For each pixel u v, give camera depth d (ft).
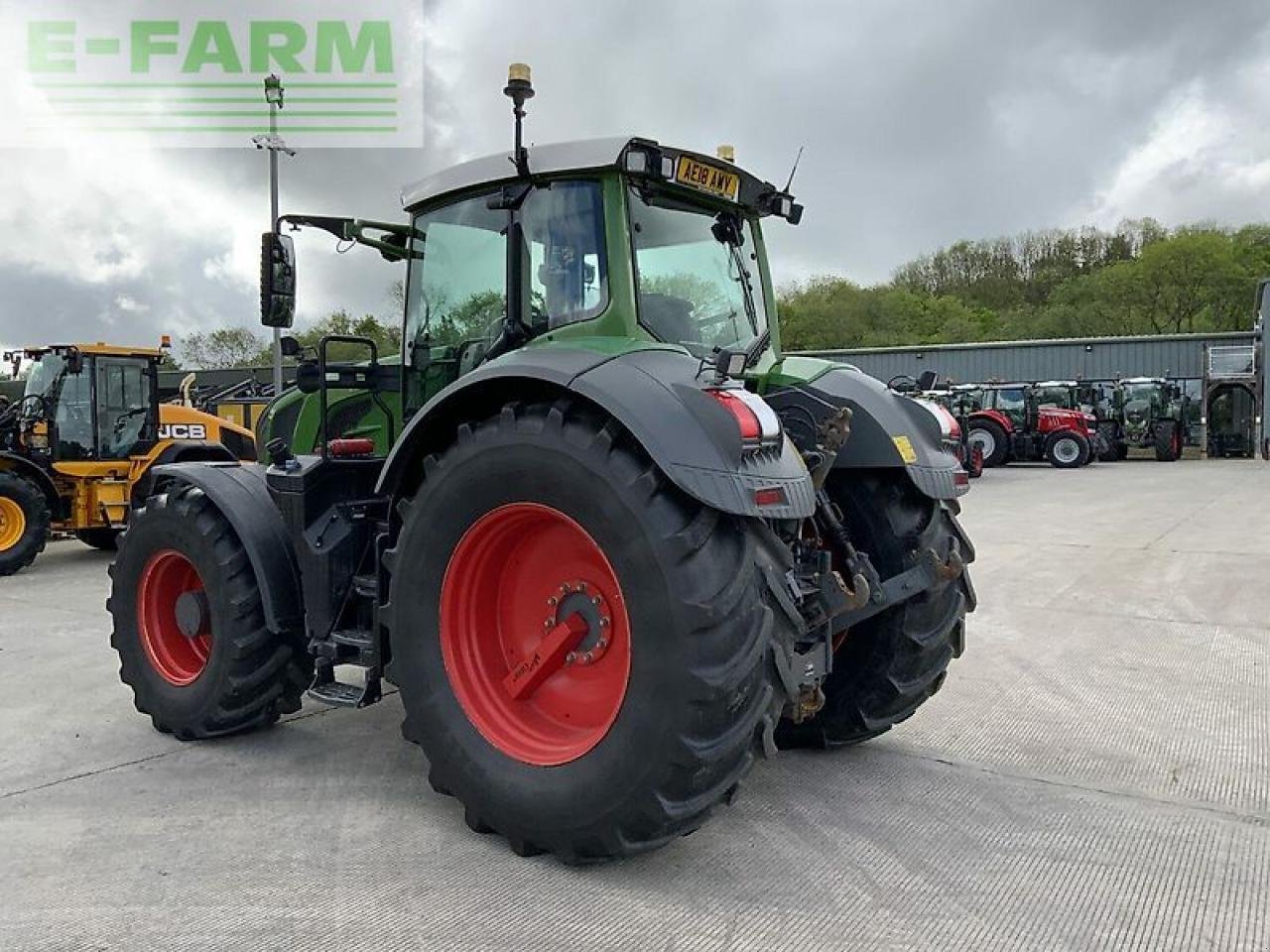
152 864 9.78
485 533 10.21
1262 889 9.25
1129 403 78.74
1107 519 38.42
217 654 13.05
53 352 32.32
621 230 10.91
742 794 11.61
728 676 8.73
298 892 9.18
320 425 13.11
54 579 29.04
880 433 11.99
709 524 8.97
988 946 8.26
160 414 35.42
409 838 10.37
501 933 8.45
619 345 10.32
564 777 9.43
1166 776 12.14
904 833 10.52
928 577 11.82
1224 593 23.29
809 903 8.98
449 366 12.51
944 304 182.39
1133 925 8.59
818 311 174.70
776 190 12.80
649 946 8.25
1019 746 13.30
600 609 10.01
